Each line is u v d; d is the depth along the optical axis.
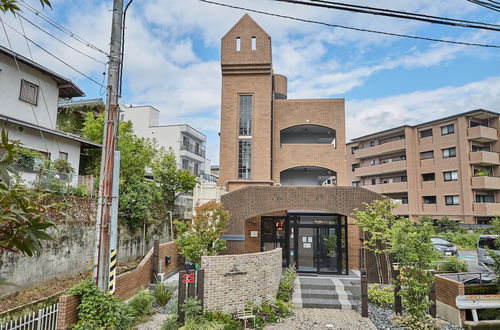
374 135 35.62
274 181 20.48
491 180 26.72
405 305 9.23
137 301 8.54
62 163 11.77
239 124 20.39
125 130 17.31
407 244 8.56
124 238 12.88
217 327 7.69
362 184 38.06
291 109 21.36
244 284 9.42
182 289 8.15
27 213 2.11
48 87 14.82
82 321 6.32
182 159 33.34
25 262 8.13
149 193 14.64
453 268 11.91
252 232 14.72
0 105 12.48
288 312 9.48
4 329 5.45
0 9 2.67
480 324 8.48
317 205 13.57
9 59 12.94
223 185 19.78
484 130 27.05
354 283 11.97
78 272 10.05
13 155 2.21
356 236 14.34
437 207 29.45
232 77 20.62
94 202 11.12
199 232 12.41
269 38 20.48
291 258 14.26
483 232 23.30
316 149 20.73
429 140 30.83
